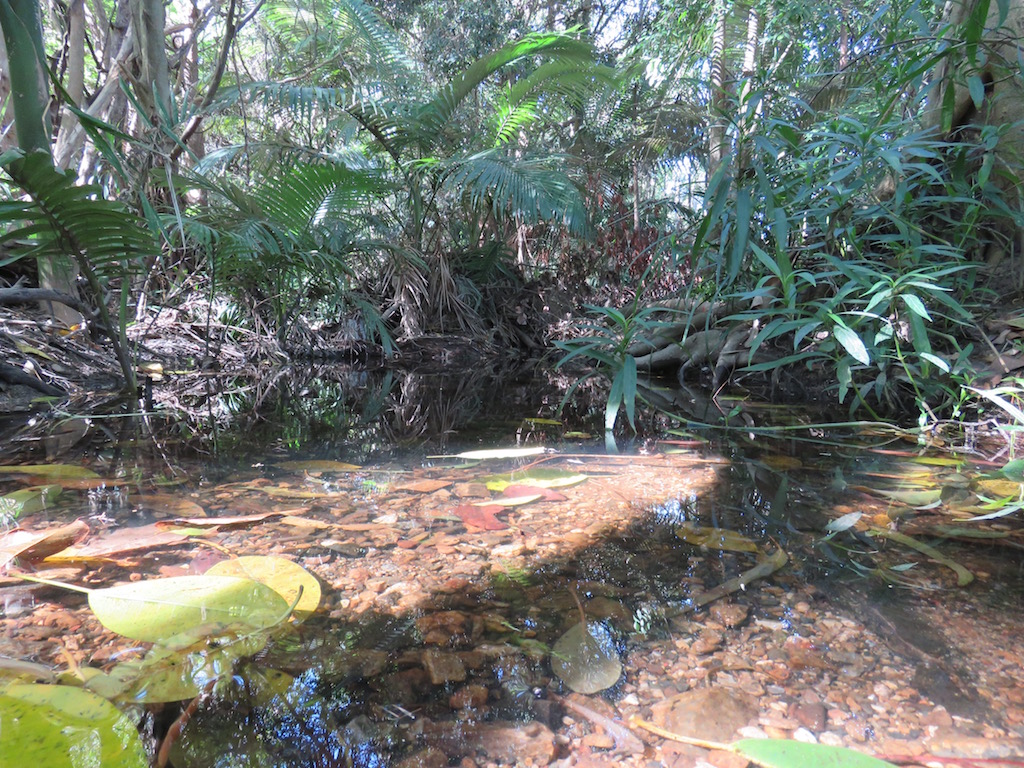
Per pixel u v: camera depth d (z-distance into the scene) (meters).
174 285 3.48
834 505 1.11
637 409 2.25
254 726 0.51
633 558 0.87
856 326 2.00
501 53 4.14
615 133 5.46
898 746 0.50
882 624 0.69
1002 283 2.24
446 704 0.55
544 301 4.72
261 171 3.95
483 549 0.90
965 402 1.91
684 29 4.00
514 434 1.80
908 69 2.09
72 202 1.67
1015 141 2.18
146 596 0.68
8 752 0.43
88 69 5.06
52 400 2.19
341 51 4.62
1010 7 2.22
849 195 2.06
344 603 0.72
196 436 1.69
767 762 0.47
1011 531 0.98
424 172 4.35
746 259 2.51
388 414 2.15
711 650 0.64
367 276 4.52
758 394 2.55
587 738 0.51
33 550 0.83
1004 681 0.59
